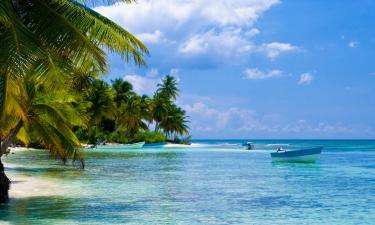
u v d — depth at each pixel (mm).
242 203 17359
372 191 21234
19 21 10453
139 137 83312
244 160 46062
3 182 15797
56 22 10945
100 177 26953
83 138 70562
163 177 27562
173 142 97312
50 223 12844
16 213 14242
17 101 12867
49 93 17938
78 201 17125
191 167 36125
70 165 36281
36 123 18234
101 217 13992
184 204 16922
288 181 25828
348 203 17578
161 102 87188
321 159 49406
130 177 27266
